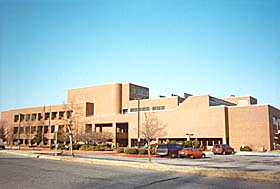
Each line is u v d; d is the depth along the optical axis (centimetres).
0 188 1177
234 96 8050
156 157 3697
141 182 1361
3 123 9269
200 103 5900
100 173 1714
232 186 1270
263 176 1538
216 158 3619
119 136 6994
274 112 5650
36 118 8512
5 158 3073
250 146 5328
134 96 7819
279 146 5453
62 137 6359
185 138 5959
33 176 1560
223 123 5531
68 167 2089
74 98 7994
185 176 1598
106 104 7731
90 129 6850
